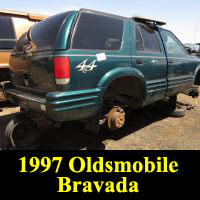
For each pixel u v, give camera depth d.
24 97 3.03
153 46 3.92
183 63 4.67
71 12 2.83
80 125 4.39
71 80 2.64
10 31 5.16
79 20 2.83
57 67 2.59
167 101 5.14
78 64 2.68
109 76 2.99
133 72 3.32
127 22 3.46
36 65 2.88
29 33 3.36
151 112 5.42
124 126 4.48
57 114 2.60
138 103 3.71
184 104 5.82
